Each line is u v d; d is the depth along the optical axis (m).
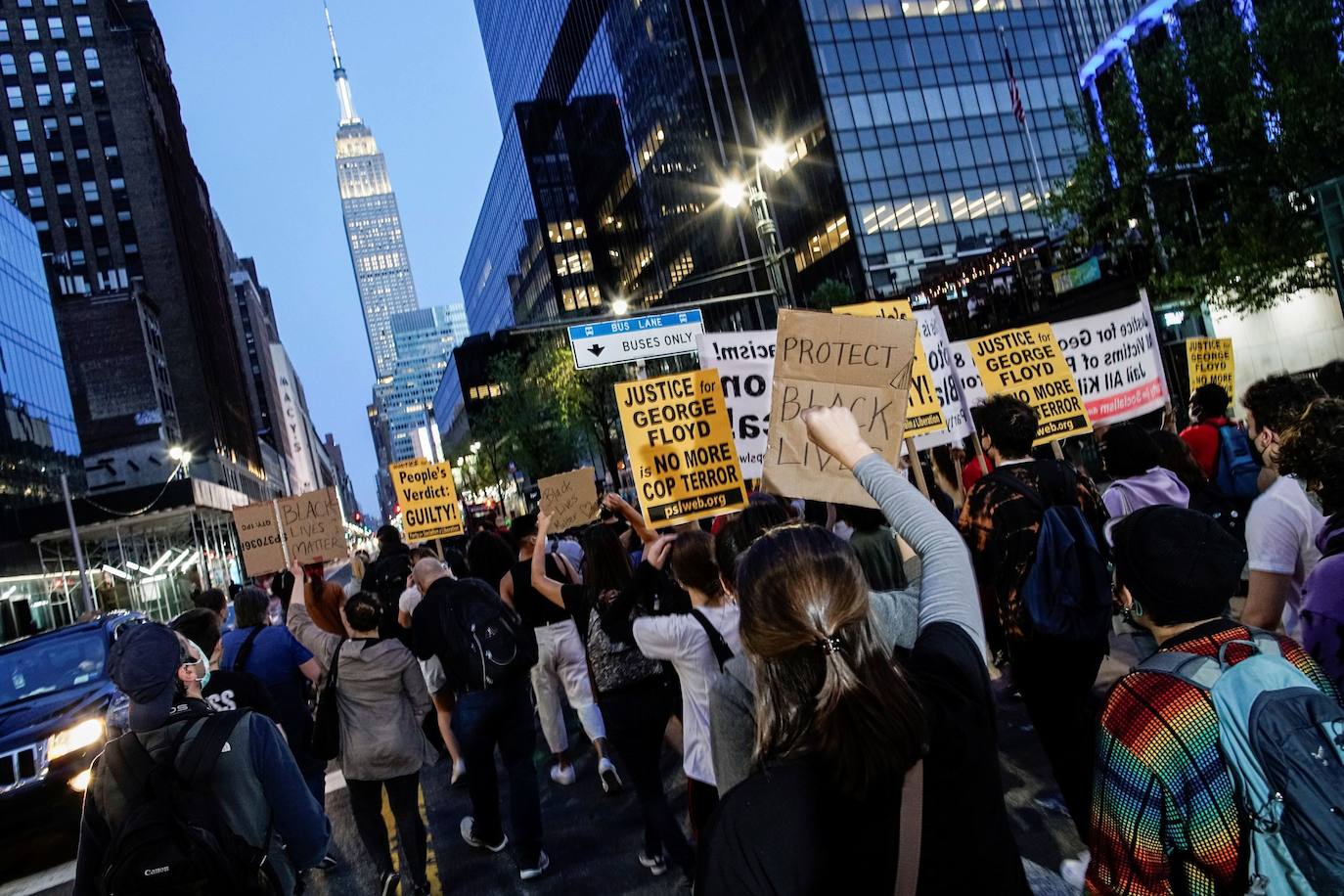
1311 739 1.70
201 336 93.94
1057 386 7.09
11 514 40.50
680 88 66.31
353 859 6.05
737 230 62.62
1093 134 23.11
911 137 53.62
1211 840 1.77
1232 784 1.75
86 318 72.50
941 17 55.72
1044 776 5.23
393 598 9.61
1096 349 7.69
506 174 105.75
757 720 1.50
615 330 14.80
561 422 51.22
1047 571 3.64
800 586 1.41
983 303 29.95
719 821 1.40
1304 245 18.66
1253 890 1.74
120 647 2.68
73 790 7.14
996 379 7.00
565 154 95.38
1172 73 20.34
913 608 2.57
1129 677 1.92
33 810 7.01
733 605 3.69
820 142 52.91
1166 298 23.16
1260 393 4.16
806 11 52.94
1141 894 1.84
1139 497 4.47
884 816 1.38
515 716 5.16
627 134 79.12
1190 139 19.81
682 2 63.19
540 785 6.82
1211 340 8.92
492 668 5.00
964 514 4.01
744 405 6.14
